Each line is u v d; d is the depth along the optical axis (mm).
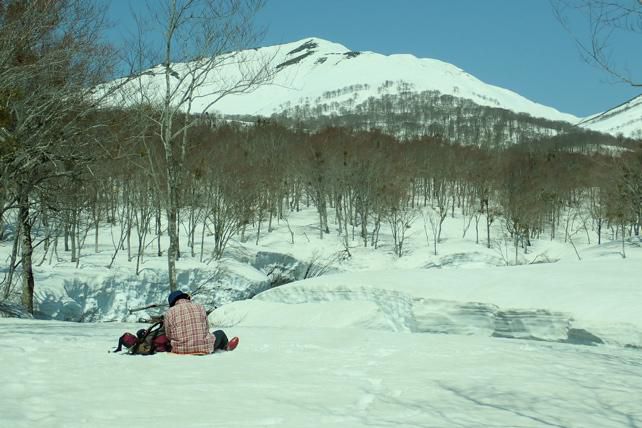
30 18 17391
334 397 6016
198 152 54062
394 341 12086
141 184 52844
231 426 4719
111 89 20328
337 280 30734
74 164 21047
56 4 18031
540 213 83125
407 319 26875
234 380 6812
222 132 77750
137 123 24062
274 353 9406
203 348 9109
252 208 73188
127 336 9023
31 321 16219
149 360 8281
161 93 26078
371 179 77938
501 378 7531
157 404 5426
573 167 89562
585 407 6055
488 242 73500
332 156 83125
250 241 72688
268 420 4941
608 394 6730
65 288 39000
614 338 21016
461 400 6152
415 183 102250
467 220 88812
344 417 5152
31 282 26453
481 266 65375
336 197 79438
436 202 103938
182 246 59812
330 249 70250
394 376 7434
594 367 8906
